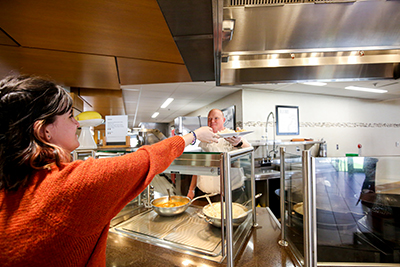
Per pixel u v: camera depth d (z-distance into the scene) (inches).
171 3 30.0
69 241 15.5
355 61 45.8
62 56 59.9
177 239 36.7
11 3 34.9
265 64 47.5
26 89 16.3
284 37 38.8
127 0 35.1
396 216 28.4
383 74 52.4
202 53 49.4
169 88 143.6
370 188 28.7
